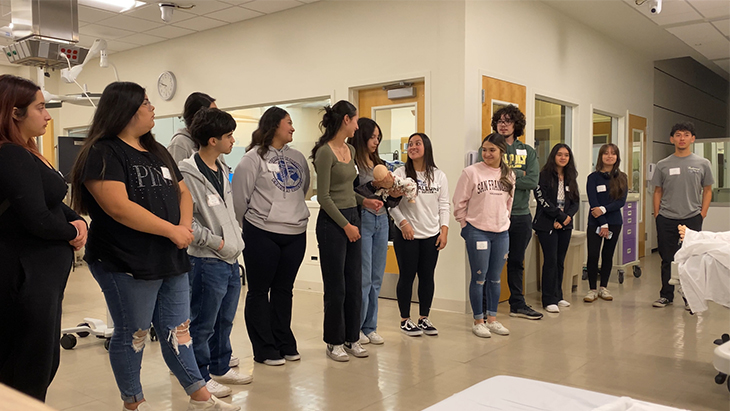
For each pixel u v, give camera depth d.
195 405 2.41
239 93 6.64
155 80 7.56
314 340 3.95
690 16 6.29
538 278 5.98
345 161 3.42
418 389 2.95
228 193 2.89
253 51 6.46
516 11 5.46
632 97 8.11
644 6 5.95
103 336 3.78
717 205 7.88
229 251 2.76
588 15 6.38
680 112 10.04
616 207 5.22
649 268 7.41
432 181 3.95
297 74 6.06
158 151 2.34
